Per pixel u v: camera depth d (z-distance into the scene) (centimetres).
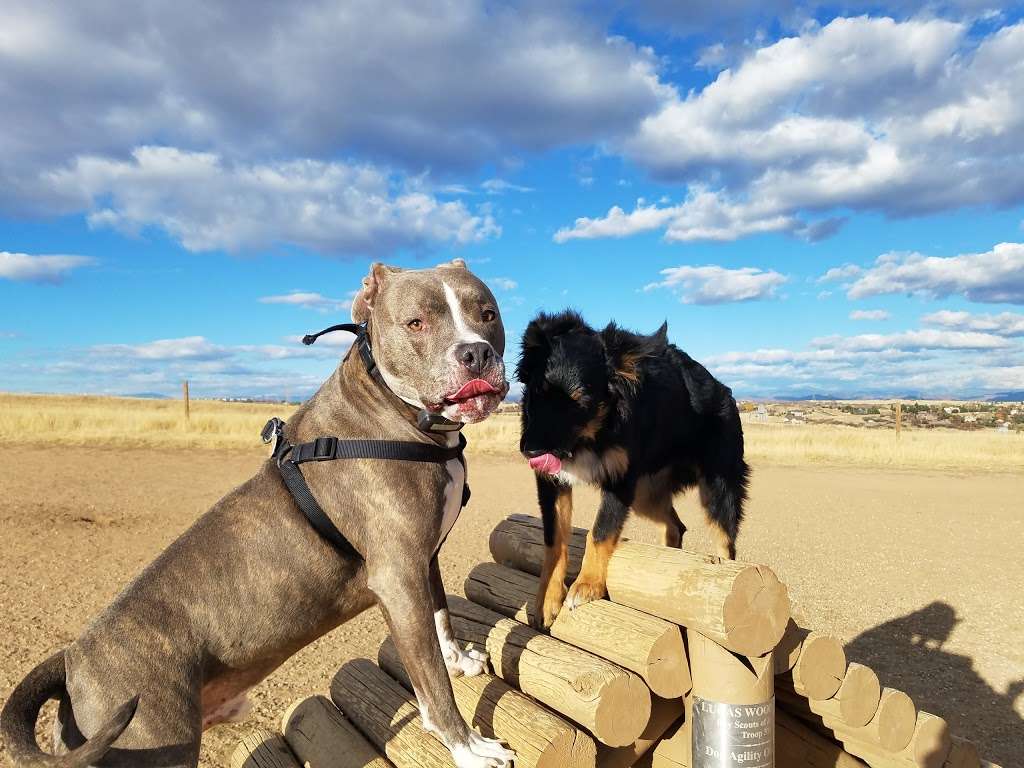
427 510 102
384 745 115
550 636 124
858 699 108
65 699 92
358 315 110
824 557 320
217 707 106
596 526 128
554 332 140
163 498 418
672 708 110
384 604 99
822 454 771
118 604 96
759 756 100
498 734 102
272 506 103
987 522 406
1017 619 238
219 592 98
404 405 106
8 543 305
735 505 163
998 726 166
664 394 150
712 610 96
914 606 252
